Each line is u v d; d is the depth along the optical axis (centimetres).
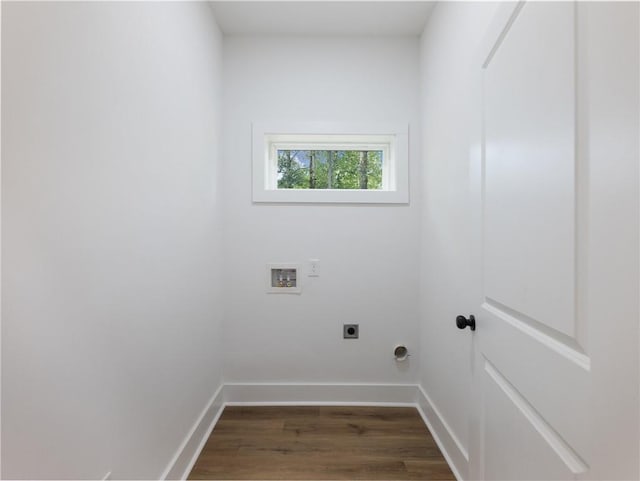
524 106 73
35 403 66
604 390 48
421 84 196
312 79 199
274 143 210
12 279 61
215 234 184
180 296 137
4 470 60
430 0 168
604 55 48
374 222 200
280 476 138
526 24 72
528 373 72
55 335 70
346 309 201
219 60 191
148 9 110
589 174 52
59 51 72
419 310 200
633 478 42
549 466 63
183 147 140
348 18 184
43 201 68
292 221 200
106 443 87
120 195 94
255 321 200
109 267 89
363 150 212
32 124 65
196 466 143
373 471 141
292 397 200
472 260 109
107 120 88
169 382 125
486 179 96
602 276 49
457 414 140
